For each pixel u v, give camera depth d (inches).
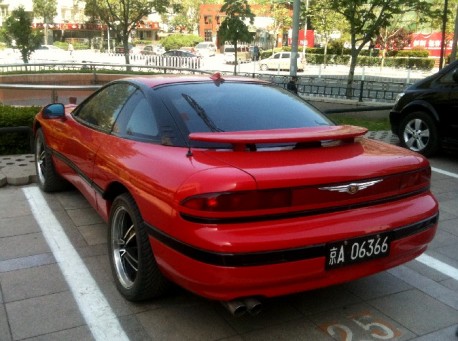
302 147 120.4
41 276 142.0
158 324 120.0
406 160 120.7
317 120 143.3
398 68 1473.9
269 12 2107.5
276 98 148.5
